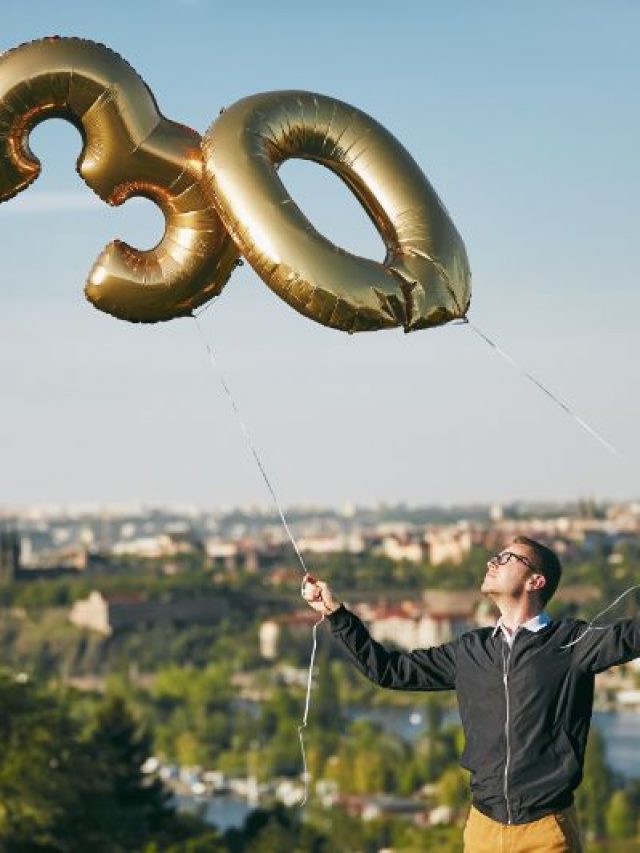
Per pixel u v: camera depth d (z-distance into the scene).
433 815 147.75
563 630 10.07
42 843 59.94
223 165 10.75
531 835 9.92
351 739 197.00
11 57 10.91
